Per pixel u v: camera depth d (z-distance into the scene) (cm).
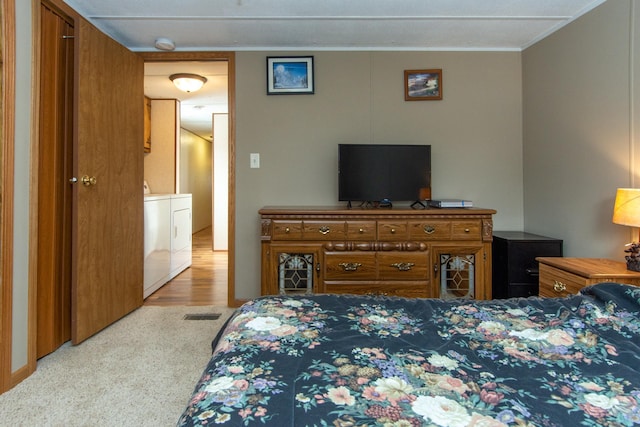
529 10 234
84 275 219
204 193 881
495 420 61
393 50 294
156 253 346
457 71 296
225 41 281
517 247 250
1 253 163
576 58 240
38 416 146
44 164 200
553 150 262
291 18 245
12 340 170
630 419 62
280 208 264
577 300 122
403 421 60
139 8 231
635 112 197
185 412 67
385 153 271
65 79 217
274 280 247
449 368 81
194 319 264
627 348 89
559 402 67
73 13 212
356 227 246
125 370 185
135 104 273
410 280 245
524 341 96
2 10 163
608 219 216
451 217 247
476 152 297
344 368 80
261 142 295
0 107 163
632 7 198
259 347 91
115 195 250
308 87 293
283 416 62
